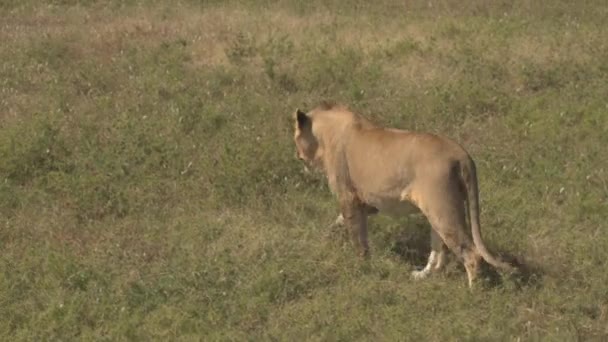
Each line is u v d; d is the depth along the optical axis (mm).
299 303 10422
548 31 20781
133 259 11398
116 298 10430
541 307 10312
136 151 14047
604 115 15703
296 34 20875
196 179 13508
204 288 10625
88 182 13109
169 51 19297
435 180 10211
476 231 10281
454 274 11062
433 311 10234
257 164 13500
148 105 16312
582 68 17922
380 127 11117
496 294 10414
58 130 14516
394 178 10578
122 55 19281
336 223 12023
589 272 10961
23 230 12156
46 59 19203
